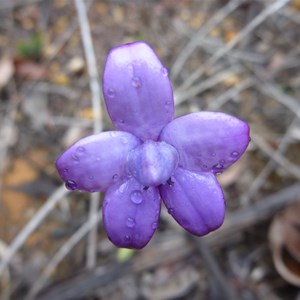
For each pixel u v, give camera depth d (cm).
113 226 6
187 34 13
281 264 10
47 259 11
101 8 13
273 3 13
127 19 13
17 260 11
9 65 12
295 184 11
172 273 10
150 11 13
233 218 10
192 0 13
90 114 12
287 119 12
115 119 6
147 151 6
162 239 10
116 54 6
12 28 13
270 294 10
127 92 6
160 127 6
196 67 12
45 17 13
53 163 12
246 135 6
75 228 11
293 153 11
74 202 11
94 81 11
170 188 6
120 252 10
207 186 6
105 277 10
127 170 6
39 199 11
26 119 12
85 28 11
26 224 11
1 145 12
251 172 11
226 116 6
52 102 12
